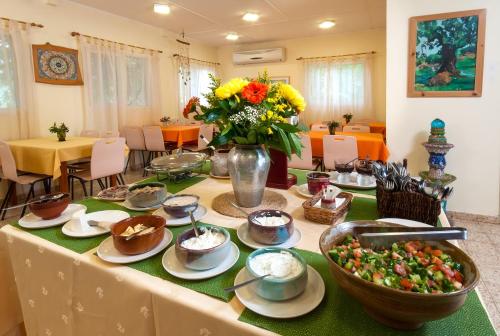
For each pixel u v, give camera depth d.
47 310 0.93
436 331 0.55
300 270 0.66
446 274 0.55
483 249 2.21
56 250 0.86
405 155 2.82
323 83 5.76
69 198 1.12
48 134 3.69
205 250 0.72
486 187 2.62
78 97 4.01
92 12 4.06
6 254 1.00
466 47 2.47
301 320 0.59
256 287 0.64
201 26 5.03
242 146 1.10
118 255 0.81
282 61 6.11
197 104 1.17
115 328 0.78
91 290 0.80
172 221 1.02
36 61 3.47
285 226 0.84
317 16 4.51
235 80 1.05
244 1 3.84
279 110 1.06
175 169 1.48
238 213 1.08
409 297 0.47
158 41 5.16
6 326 1.05
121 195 1.28
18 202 3.30
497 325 1.48
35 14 3.45
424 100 2.68
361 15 4.48
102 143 2.93
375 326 0.57
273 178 1.38
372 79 5.41
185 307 0.64
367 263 0.59
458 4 2.44
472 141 2.59
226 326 0.59
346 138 2.98
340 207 1.01
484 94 2.49
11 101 3.28
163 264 0.76
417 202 0.95
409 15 2.60
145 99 4.96
